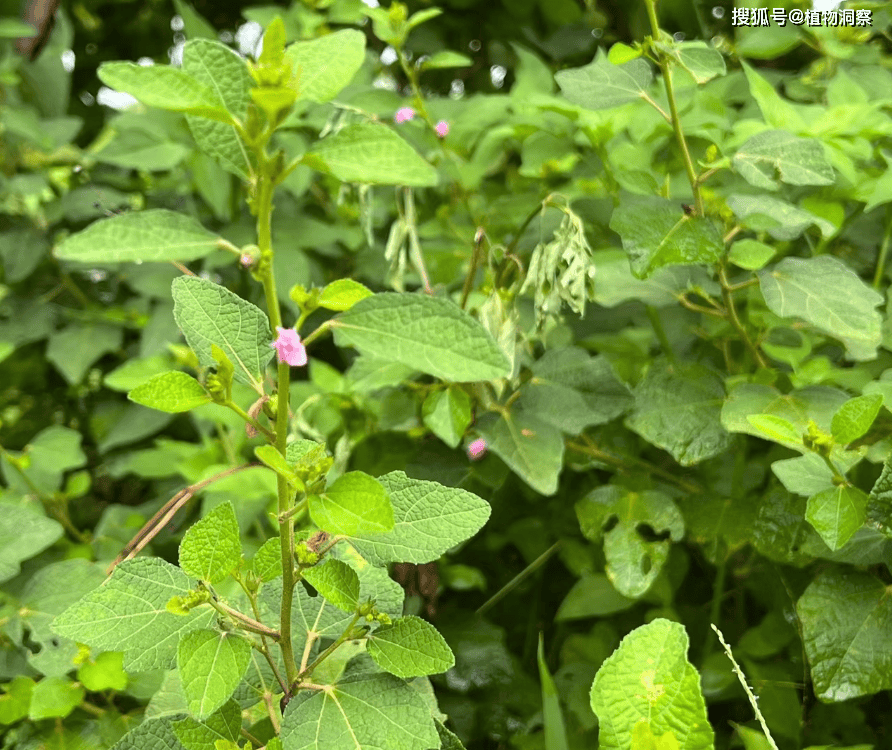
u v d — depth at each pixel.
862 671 0.79
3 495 1.16
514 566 1.13
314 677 0.71
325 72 0.65
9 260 1.41
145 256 0.65
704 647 0.93
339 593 0.67
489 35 1.54
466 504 0.67
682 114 0.98
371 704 0.66
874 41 1.27
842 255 1.02
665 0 1.35
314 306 0.64
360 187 0.92
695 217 0.84
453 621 1.00
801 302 0.82
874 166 1.01
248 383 0.65
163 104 0.62
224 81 0.65
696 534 0.90
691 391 0.88
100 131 1.79
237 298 0.66
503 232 1.13
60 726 0.84
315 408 1.05
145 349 1.23
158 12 1.78
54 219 1.41
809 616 0.81
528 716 0.93
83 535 1.20
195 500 1.18
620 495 0.92
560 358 0.93
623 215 0.84
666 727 0.67
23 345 1.49
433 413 0.89
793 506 0.86
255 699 0.72
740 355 1.01
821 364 0.89
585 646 0.94
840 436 0.76
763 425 0.77
